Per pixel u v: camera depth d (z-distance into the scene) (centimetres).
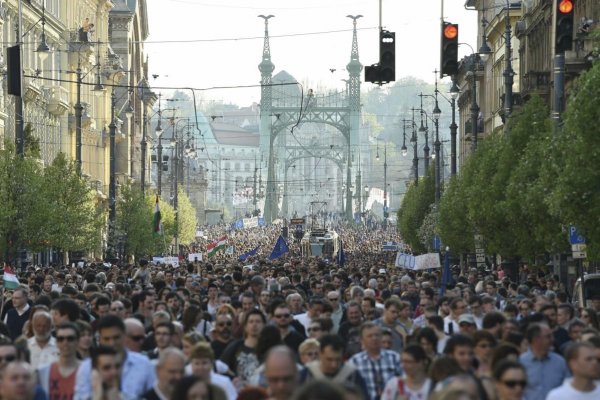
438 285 8712
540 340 3453
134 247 18000
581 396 2912
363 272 10325
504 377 2733
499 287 7806
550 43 14650
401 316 4797
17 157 11625
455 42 6888
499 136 12875
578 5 12712
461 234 14012
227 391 3086
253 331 3716
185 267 11331
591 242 7362
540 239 9131
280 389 2384
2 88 15188
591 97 6988
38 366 3678
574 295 7938
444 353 3272
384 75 7062
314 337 3966
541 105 11194
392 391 3067
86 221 13288
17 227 11462
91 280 8225
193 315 4503
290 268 10381
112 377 2905
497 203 10612
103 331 3262
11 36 16250
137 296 5150
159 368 2888
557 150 7425
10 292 6375
